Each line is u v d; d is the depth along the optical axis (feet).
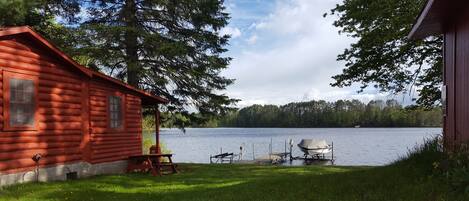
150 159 55.21
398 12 59.26
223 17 79.20
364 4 62.75
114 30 69.67
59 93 43.88
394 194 25.18
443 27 37.78
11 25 67.21
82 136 47.21
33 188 36.73
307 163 114.01
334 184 30.78
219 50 80.12
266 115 518.37
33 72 40.42
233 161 110.73
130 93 57.67
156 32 76.23
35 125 40.45
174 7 73.67
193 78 77.51
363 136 256.11
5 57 37.29
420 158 31.94
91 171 48.44
